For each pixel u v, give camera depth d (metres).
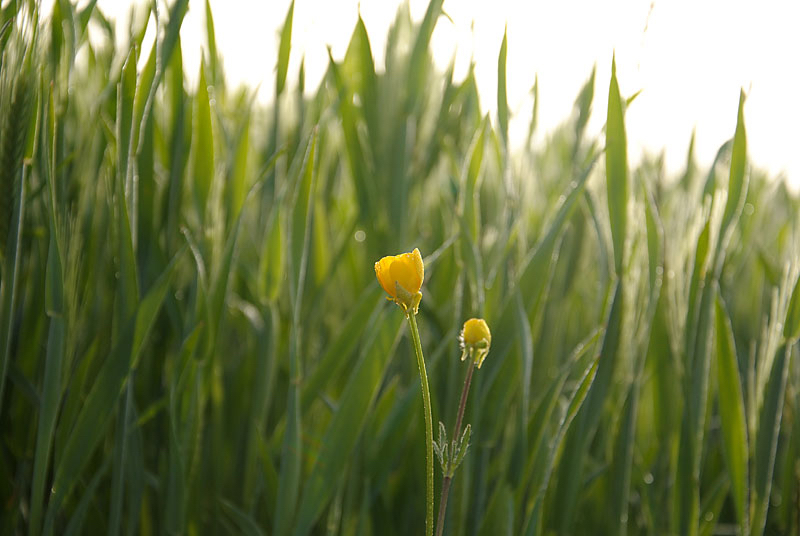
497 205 0.85
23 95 0.66
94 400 0.68
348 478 0.76
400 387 0.82
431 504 0.59
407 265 0.59
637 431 0.84
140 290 0.73
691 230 0.75
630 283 0.72
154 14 0.68
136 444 0.73
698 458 0.72
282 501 0.71
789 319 0.71
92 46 0.81
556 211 0.78
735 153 0.70
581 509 0.80
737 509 0.72
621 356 0.73
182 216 0.78
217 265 0.75
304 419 0.75
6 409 0.76
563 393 0.84
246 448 0.80
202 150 0.74
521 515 0.73
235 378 0.80
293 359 0.72
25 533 0.76
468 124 0.89
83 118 0.78
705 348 0.72
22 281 0.75
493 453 0.79
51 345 0.68
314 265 0.82
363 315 0.74
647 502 0.76
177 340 0.75
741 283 1.07
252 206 0.94
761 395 0.73
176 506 0.71
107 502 0.78
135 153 0.69
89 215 0.75
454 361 0.74
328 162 0.91
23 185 0.67
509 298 0.72
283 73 0.78
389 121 0.82
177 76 0.73
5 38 0.67
